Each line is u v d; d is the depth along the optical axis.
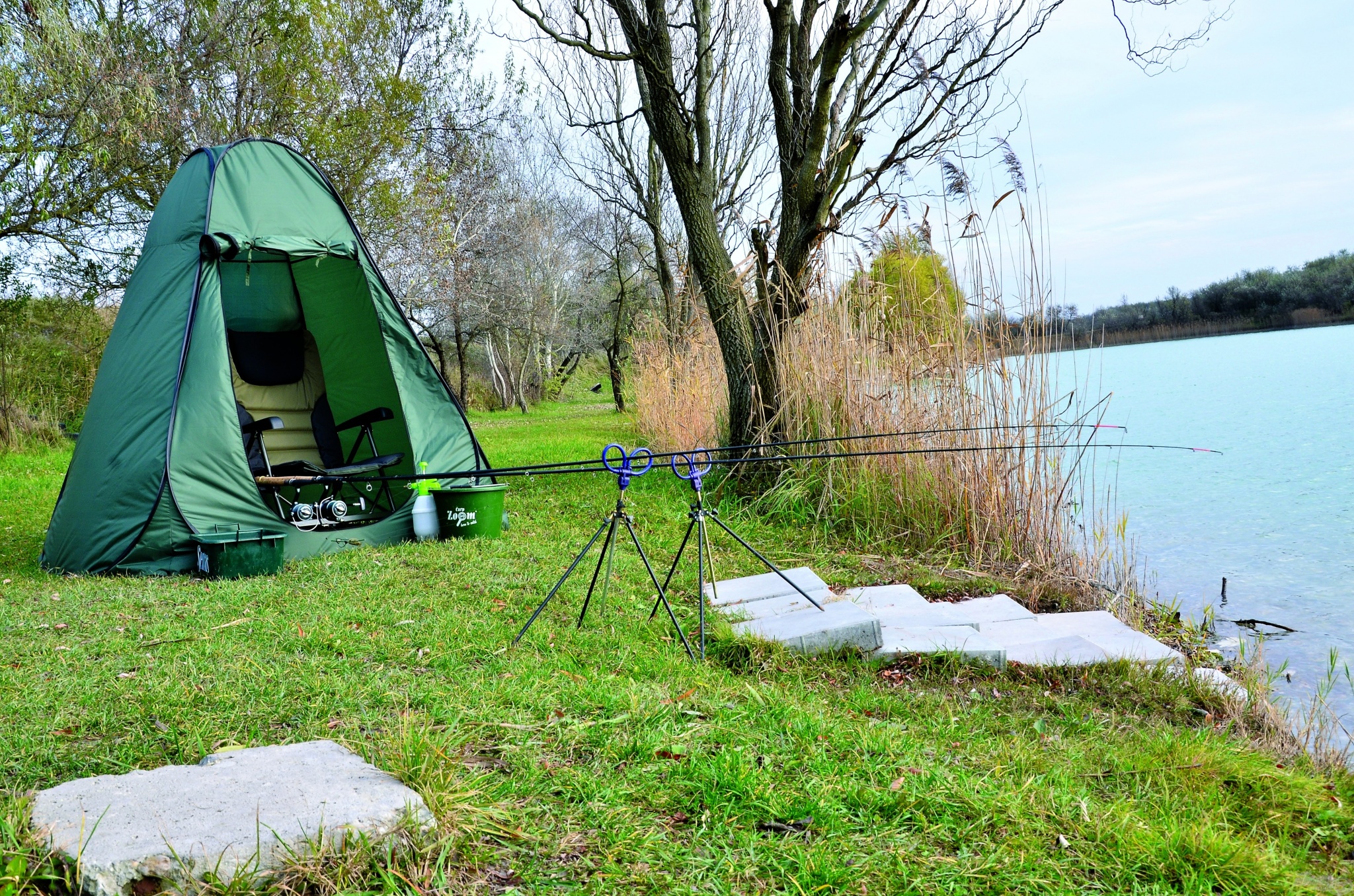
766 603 5.35
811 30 8.47
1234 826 2.95
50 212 13.77
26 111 12.07
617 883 2.21
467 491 6.82
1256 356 22.81
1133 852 2.48
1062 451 6.99
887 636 4.82
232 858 2.05
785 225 8.47
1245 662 4.90
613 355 26.56
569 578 5.71
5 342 16.62
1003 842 2.49
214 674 3.65
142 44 14.30
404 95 18.61
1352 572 6.50
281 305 7.85
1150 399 17.28
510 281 30.89
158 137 13.96
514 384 35.84
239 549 5.62
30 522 8.46
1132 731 3.88
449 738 2.89
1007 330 7.19
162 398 6.05
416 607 4.87
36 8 10.26
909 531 7.18
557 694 3.46
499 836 2.39
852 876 2.26
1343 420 13.31
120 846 2.04
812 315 8.28
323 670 3.74
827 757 3.02
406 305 22.23
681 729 3.17
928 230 7.47
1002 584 6.32
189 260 6.36
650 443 13.34
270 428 7.12
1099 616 5.56
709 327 10.69
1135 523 8.38
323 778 2.47
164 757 2.88
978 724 3.84
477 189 24.23
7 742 2.94
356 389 8.10
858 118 8.71
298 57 17.11
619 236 23.66
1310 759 3.68
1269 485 9.64
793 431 8.14
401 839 2.23
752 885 2.23
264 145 6.88
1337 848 2.88
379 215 18.53
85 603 4.98
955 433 7.17
